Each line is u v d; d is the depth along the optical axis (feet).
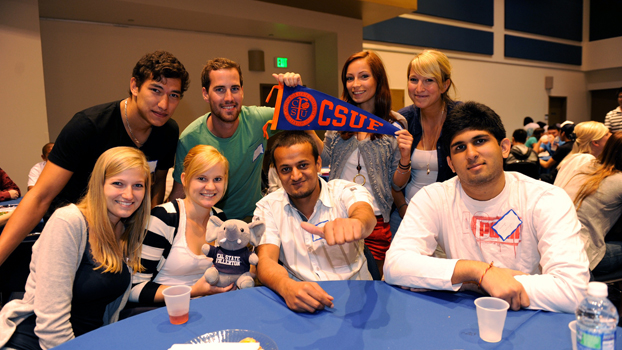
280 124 5.56
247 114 7.51
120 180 4.66
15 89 12.64
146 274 5.19
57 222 4.41
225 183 5.63
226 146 7.30
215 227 5.22
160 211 5.40
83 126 5.82
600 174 7.54
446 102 7.25
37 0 12.93
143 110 5.86
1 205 10.20
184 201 5.68
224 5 16.37
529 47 34.68
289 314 3.67
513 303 3.58
